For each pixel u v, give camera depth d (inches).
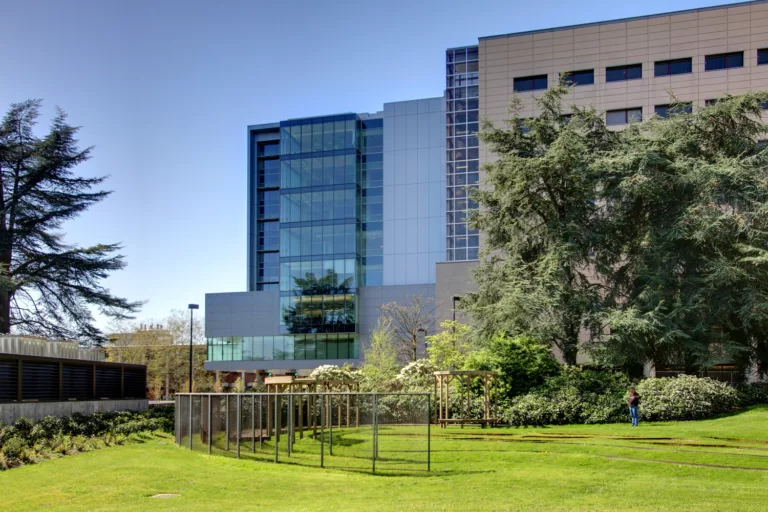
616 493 548.4
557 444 839.1
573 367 1227.2
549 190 1302.9
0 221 1731.1
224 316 3154.5
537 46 2113.7
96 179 1905.8
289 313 2982.3
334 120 3036.4
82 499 561.9
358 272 2974.9
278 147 3722.9
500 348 1203.2
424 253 2984.7
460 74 2817.4
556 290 1236.5
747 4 1984.5
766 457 705.0
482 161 2110.0
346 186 2987.2
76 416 1029.8
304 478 645.3
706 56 2003.0
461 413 1074.1
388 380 1354.6
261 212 3715.6
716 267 1176.2
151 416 1234.0
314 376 1336.1
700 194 1222.3
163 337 3102.9
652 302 1216.2
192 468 715.4
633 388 1072.8
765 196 1202.0
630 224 1338.6
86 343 1847.9
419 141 3056.1
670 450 759.1
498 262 1467.8
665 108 2007.9
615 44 2062.0
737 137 1305.4
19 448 776.3
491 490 563.8
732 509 468.4
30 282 1696.6
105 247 1818.4
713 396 1099.3
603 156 1302.9
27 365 1013.8
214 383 3314.5
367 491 571.8
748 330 1266.0
